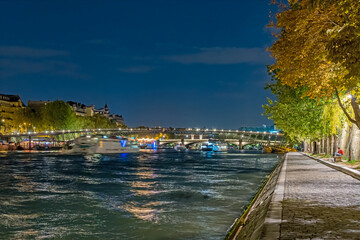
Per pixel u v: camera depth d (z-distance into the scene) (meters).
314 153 69.44
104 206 29.42
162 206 29.27
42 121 188.25
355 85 19.75
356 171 24.78
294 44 22.23
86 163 86.56
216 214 26.02
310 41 20.72
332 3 13.77
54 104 186.62
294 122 56.72
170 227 22.30
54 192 37.31
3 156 115.31
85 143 146.25
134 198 33.34
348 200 14.44
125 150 158.75
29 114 194.12
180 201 31.75
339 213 11.88
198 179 50.31
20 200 32.41
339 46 13.80
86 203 30.77
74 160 98.88
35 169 66.75
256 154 161.00
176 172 62.34
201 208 28.38
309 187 18.83
